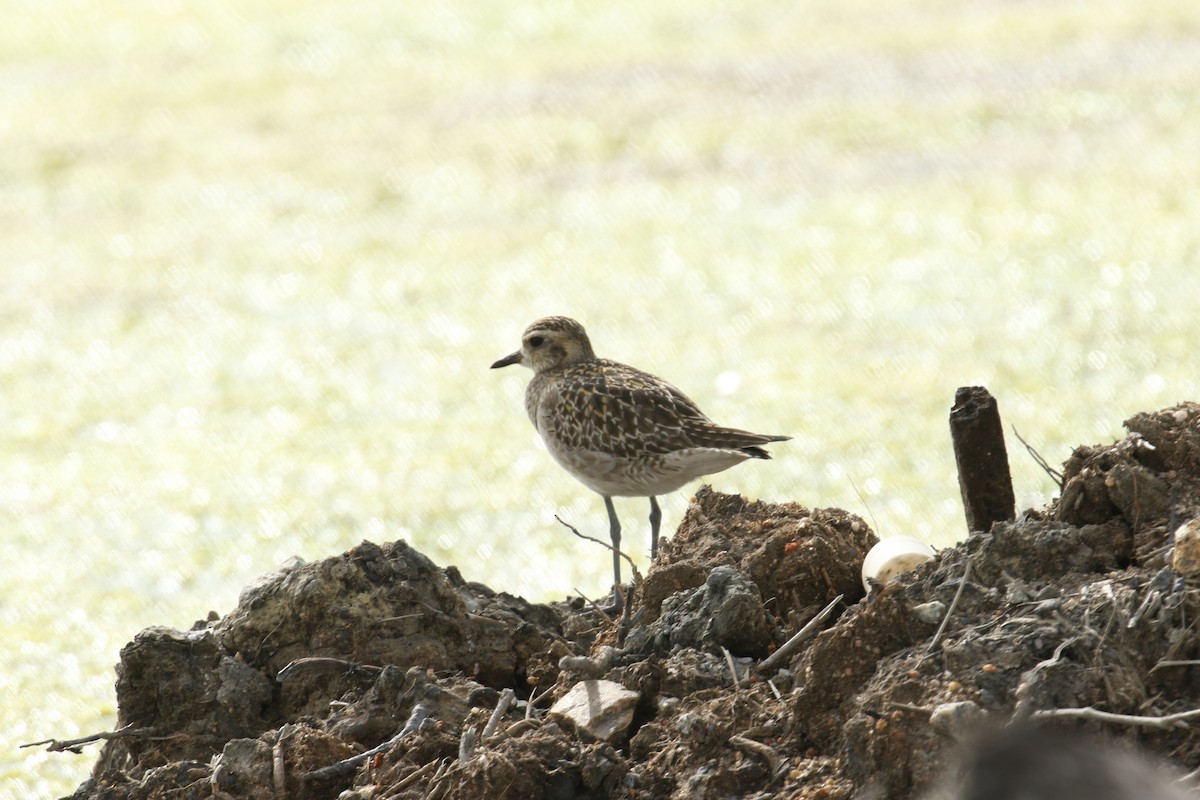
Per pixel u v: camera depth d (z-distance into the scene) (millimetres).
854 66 28125
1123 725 6781
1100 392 15383
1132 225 20547
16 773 10273
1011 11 30594
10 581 13312
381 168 25219
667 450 10312
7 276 21609
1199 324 17047
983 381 15992
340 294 20469
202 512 14508
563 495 14336
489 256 21516
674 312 18984
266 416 16797
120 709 8961
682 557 9242
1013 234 20672
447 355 18250
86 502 14891
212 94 29328
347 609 8945
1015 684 6973
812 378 16516
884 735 6984
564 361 11391
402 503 14359
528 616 9414
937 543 12195
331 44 31984
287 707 8820
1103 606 7258
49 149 26656
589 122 26578
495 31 32094
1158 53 27406
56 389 17891
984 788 4219
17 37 33562
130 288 21078
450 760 7930
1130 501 7996
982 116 25312
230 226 23188
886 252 20469
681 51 29781
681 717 7652
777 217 22203
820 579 8844
